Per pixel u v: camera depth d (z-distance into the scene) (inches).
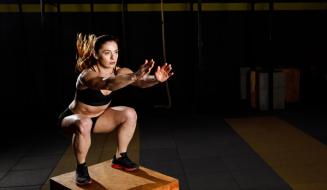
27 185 123.9
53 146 177.0
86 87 79.1
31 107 264.4
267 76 242.1
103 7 262.5
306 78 279.1
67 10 259.9
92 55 79.5
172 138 183.0
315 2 273.1
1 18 253.6
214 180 121.7
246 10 272.7
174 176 127.5
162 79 73.0
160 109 262.8
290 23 275.4
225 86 281.0
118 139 90.1
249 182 118.4
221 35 274.7
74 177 87.7
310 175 122.3
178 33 270.8
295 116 224.8
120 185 81.1
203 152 156.3
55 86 253.6
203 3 268.8
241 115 233.8
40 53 261.1
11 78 261.1
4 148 175.6
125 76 68.9
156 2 266.4
